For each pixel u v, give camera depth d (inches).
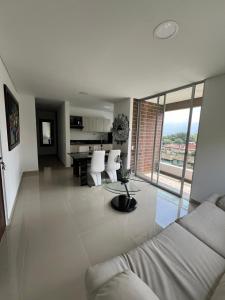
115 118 201.6
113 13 52.3
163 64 88.7
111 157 153.3
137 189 119.7
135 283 31.5
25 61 88.4
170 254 47.1
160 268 41.9
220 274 42.0
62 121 231.1
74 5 49.3
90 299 32.8
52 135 308.8
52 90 150.1
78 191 135.6
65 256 65.6
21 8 50.5
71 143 256.5
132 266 41.6
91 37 65.9
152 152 174.1
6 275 56.4
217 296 33.7
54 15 53.6
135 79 114.0
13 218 92.7
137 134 183.0
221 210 71.3
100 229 84.7
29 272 57.6
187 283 38.4
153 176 175.3
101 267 39.8
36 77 114.0
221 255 48.9
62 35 64.9
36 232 80.5
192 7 48.7
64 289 52.0
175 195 133.6
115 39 66.9
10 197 96.0
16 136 126.7
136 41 67.8
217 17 52.1
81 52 78.2
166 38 64.7
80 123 256.1
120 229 85.2
